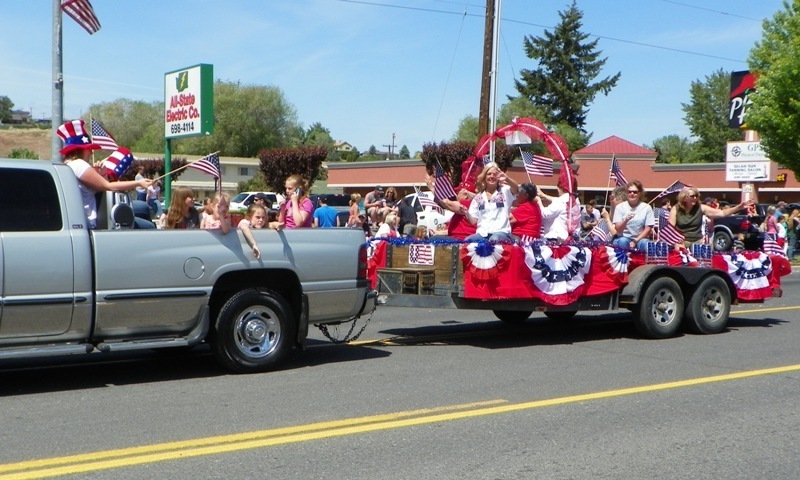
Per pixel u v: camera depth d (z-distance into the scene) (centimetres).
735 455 579
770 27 2742
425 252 1004
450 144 4009
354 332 1117
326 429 627
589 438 615
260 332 827
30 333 712
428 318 1285
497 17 2445
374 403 709
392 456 565
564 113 7525
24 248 698
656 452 583
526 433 626
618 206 1145
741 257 1169
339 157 11894
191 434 609
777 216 2709
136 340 764
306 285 838
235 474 523
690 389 783
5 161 714
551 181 4184
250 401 711
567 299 999
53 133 1535
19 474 516
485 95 2458
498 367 877
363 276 877
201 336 784
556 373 848
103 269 735
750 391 778
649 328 1062
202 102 2328
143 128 8381
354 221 1995
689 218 1164
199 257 780
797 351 997
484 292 944
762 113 2695
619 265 1041
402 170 4794
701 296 1110
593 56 7512
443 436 614
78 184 746
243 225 807
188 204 900
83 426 629
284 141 7769
